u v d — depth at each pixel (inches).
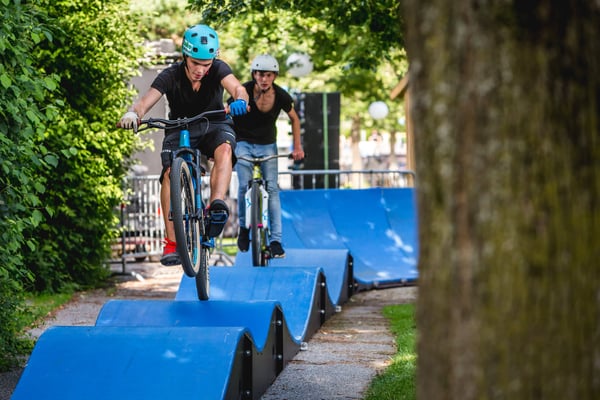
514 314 158.4
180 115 484.7
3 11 454.6
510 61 158.4
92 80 911.7
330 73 2043.6
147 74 1295.5
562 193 158.7
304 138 1376.7
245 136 697.0
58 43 872.3
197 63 463.8
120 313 463.8
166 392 349.1
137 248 1222.3
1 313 481.1
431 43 163.8
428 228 166.1
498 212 158.2
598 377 160.7
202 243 471.8
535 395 158.7
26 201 487.2
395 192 1062.4
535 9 158.4
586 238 159.9
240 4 857.5
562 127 159.2
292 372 488.4
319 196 1011.9
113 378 357.4
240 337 379.6
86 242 940.6
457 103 160.7
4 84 428.5
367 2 893.2
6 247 458.0
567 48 159.8
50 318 710.5
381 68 1945.1
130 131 944.9
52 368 363.6
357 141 2881.4
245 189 698.2
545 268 158.1
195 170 462.3
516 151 157.9
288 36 1523.1
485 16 159.0
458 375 162.4
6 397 426.9
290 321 578.9
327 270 775.1
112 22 909.2
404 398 403.2
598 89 162.4
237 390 376.5
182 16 1930.4
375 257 977.5
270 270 617.6
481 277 159.3
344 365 508.1
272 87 687.1
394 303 802.2
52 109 487.2
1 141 452.1
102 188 909.8
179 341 372.5
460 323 161.8
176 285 983.0
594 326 160.6
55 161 475.8
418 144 167.9
